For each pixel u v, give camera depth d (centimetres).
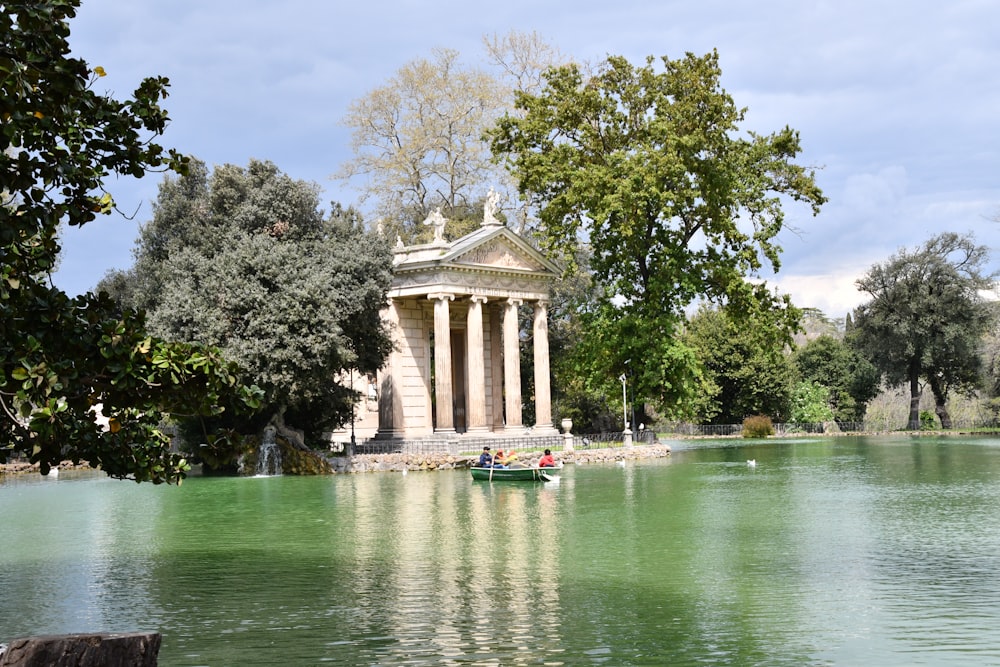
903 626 2362
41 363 1551
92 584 2995
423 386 9812
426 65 11119
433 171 11362
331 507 5088
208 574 3138
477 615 2519
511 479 6612
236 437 1897
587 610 2561
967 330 13438
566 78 9212
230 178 8888
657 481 6419
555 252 9425
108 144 1875
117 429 1753
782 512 4566
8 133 1476
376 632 2353
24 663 1445
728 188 8806
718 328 14175
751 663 2070
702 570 3102
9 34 1550
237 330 7281
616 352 9506
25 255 1673
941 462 7725
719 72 8931
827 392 14788
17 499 5791
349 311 7600
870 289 14050
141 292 9362
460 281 9388
